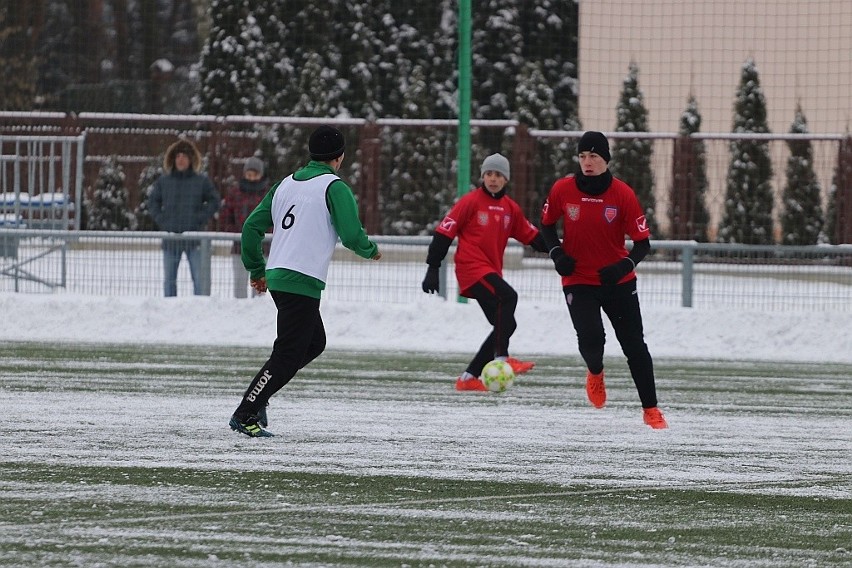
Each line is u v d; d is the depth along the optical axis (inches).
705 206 3115.2
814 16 2311.8
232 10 4628.4
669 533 690.8
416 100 4475.9
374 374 1409.9
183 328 1811.0
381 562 620.4
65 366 1427.2
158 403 1151.6
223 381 1317.7
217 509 730.2
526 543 663.1
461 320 1811.0
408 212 3550.7
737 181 3184.1
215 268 1994.3
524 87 4441.4
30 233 2039.9
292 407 1146.0
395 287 2039.9
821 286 1897.1
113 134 3211.1
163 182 2009.1
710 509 752.3
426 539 667.4
